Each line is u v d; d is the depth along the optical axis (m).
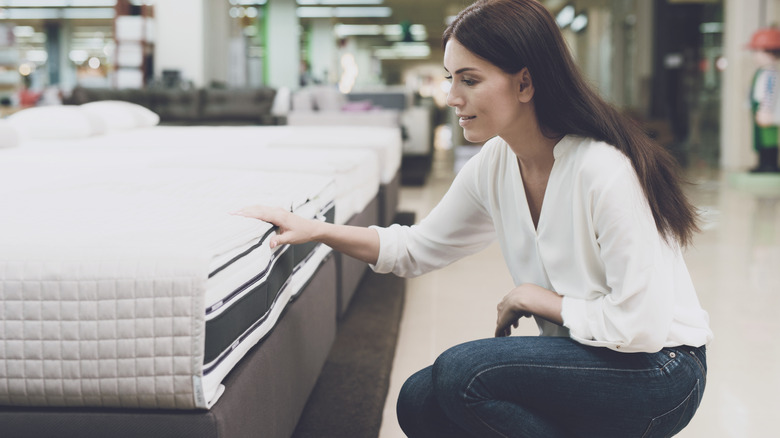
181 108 7.85
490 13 1.10
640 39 15.78
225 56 11.18
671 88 15.32
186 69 9.55
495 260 4.07
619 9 17.75
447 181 7.95
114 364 0.92
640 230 1.08
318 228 1.35
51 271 0.93
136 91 7.76
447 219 1.41
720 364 2.40
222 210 1.34
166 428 0.92
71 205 1.40
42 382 0.93
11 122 3.98
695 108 13.48
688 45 15.23
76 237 1.01
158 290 0.91
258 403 1.13
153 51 9.52
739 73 9.35
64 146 3.58
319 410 1.75
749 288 3.41
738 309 3.06
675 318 1.15
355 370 2.06
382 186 3.60
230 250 1.04
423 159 7.85
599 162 1.10
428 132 7.86
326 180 1.92
